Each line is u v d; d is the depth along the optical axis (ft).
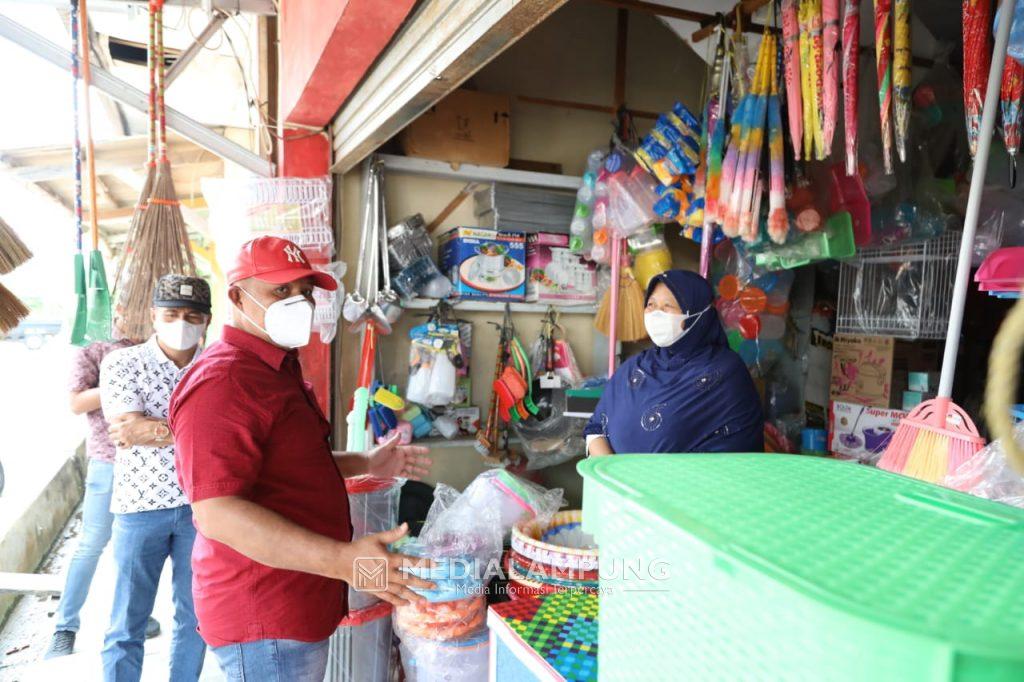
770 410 10.32
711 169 7.68
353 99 8.13
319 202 9.32
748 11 7.63
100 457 8.52
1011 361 1.28
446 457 10.60
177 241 8.11
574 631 3.78
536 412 10.35
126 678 6.78
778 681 1.48
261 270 4.90
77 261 7.29
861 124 7.51
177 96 14.17
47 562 13.34
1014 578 1.46
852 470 2.44
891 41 5.31
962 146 7.75
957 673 1.15
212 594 4.59
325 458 4.98
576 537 6.61
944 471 4.82
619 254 9.78
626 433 6.41
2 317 6.08
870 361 8.37
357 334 10.05
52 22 11.64
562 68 11.53
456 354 9.90
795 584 1.42
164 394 6.93
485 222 10.77
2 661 8.88
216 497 4.08
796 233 7.63
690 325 6.32
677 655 1.84
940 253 7.87
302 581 4.65
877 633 1.25
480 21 4.26
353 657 6.63
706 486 2.20
